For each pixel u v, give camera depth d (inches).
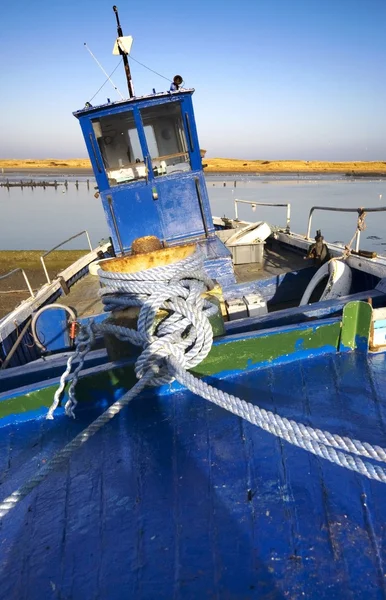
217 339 103.3
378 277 175.0
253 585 57.4
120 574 61.1
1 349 184.5
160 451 84.1
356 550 60.8
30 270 703.1
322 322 107.9
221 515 68.5
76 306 228.2
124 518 70.1
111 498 74.4
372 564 58.8
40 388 95.0
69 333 214.1
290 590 56.4
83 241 889.5
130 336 92.9
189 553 62.9
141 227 228.5
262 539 63.8
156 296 91.3
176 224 230.1
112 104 203.6
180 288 93.4
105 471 80.7
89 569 62.4
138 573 60.8
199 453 82.3
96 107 203.3
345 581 57.0
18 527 70.7
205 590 57.5
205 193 227.9
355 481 72.2
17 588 60.9
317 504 68.6
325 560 59.8
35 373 110.6
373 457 61.6
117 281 99.9
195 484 75.2
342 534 63.3
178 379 83.0
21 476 82.1
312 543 62.4
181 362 88.6
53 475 81.0
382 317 106.9
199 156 221.9
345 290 185.9
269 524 66.1
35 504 74.7
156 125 220.2
